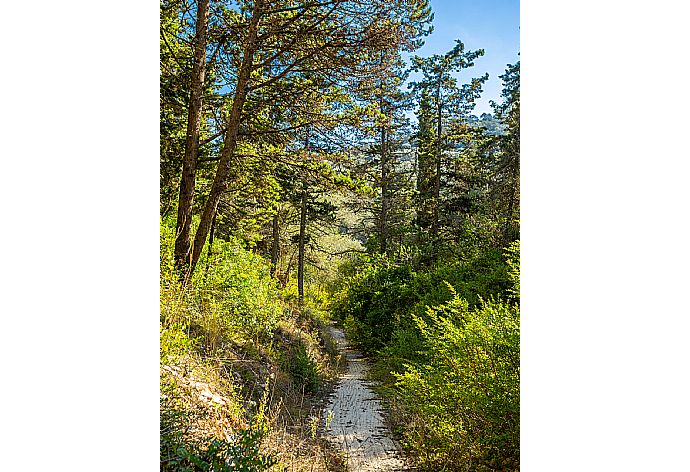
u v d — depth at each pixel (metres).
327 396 8.70
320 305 23.03
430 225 20.52
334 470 4.95
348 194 9.17
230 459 3.10
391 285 15.52
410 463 5.36
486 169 19.44
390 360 11.30
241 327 7.86
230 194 10.84
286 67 8.91
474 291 9.71
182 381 4.23
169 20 8.37
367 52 8.35
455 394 5.06
